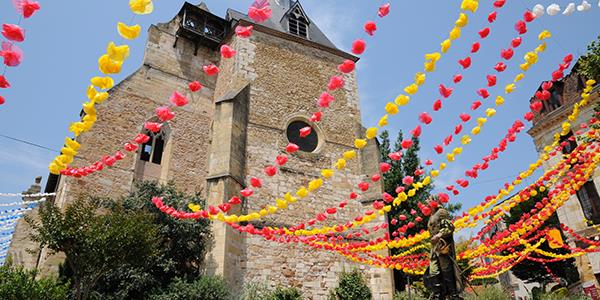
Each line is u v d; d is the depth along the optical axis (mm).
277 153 14094
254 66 15664
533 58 5402
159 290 9938
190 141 16125
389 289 12609
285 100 15500
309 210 13516
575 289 17781
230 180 11992
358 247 8523
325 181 14430
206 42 18391
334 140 15672
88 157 13578
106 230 9305
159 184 13570
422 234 8062
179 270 11273
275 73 15961
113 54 3486
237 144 13062
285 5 21875
